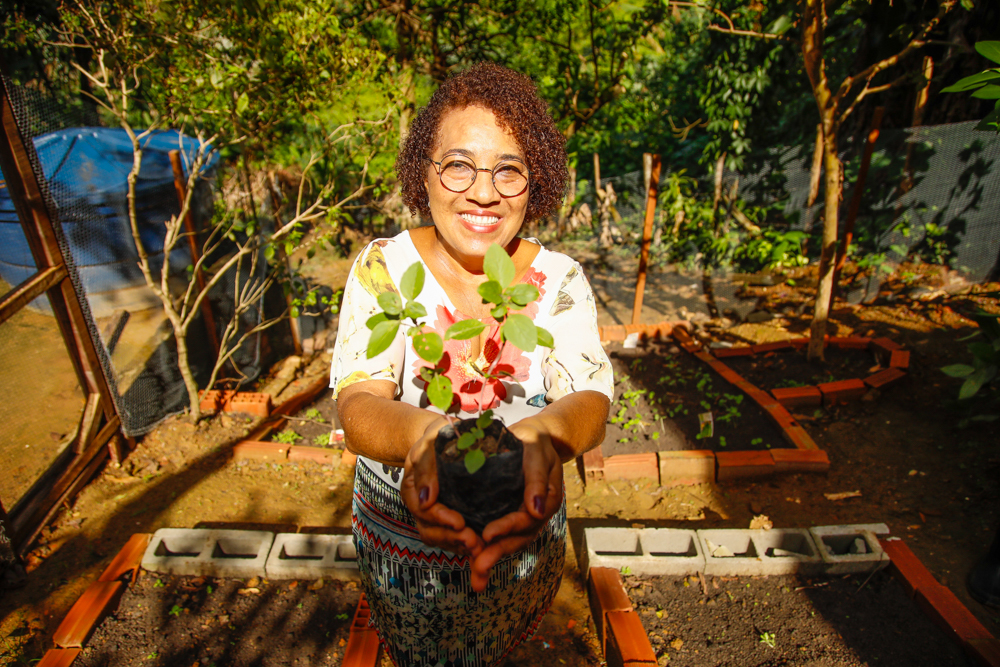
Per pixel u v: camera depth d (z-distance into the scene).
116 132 4.39
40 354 4.48
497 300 0.94
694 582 2.85
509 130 1.18
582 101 6.05
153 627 2.64
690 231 6.80
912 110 6.00
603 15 5.18
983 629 2.53
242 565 2.87
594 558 2.87
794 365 4.76
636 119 7.07
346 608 2.76
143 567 2.91
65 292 3.29
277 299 5.32
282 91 3.77
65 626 2.56
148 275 3.70
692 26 7.44
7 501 3.24
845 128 6.60
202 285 4.29
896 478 3.53
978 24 5.22
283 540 2.98
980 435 3.75
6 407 4.01
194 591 2.82
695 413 4.28
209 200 4.64
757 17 5.92
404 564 1.35
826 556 2.88
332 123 4.83
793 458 3.61
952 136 5.64
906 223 6.02
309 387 4.64
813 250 6.68
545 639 2.64
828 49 7.03
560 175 1.35
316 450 3.81
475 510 0.96
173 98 3.59
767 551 3.04
